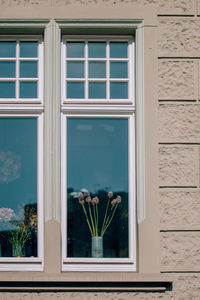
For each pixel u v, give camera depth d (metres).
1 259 5.25
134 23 5.41
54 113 5.31
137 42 5.40
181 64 5.39
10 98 5.46
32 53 5.53
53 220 5.21
